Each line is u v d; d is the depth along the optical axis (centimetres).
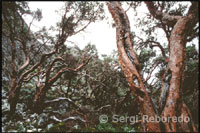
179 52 536
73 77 1134
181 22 573
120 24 651
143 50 1014
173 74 511
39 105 740
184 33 563
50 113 752
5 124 612
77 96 1148
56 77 782
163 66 891
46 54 762
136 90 522
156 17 698
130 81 535
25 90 915
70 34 868
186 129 452
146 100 502
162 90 542
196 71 729
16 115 695
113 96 1073
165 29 742
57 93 1098
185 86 791
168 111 470
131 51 608
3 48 1062
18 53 1244
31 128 604
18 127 593
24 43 832
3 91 850
